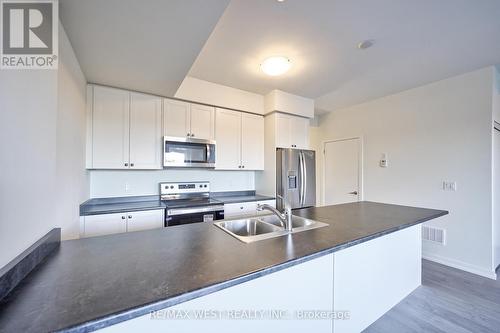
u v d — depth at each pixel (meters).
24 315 0.61
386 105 3.54
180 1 1.24
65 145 1.43
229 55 2.28
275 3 1.55
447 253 2.87
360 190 3.87
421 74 2.75
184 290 0.75
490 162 2.56
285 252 1.12
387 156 3.52
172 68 2.05
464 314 1.84
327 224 1.68
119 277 0.84
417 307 1.91
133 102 2.63
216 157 3.17
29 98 1.00
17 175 0.90
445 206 2.89
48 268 0.92
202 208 2.78
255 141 3.54
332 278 1.36
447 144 2.88
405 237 2.02
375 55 2.28
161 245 1.20
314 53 2.23
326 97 3.60
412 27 1.83
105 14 1.32
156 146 2.76
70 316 0.61
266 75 2.78
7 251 0.82
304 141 3.69
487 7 1.59
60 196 1.32
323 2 1.54
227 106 3.20
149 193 3.02
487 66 2.55
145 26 1.45
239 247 1.18
